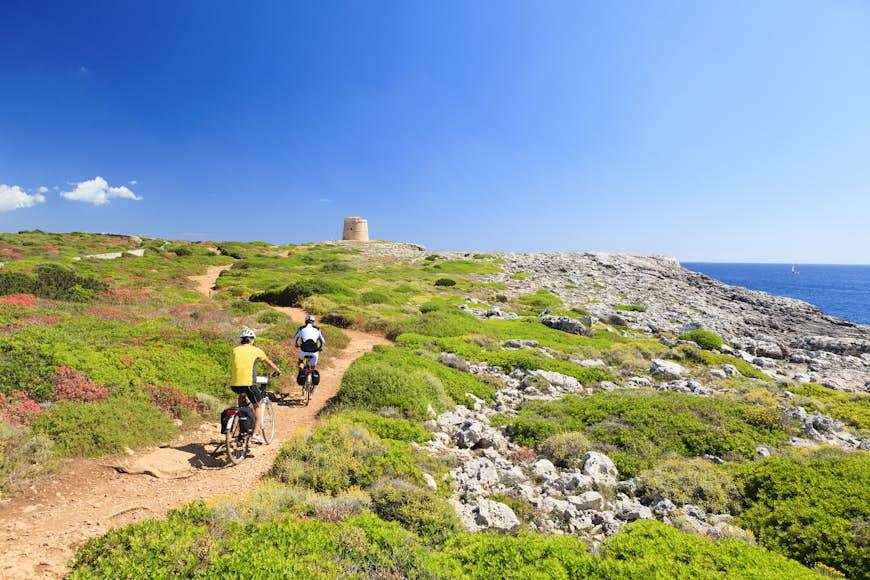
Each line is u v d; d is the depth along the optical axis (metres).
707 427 14.15
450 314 36.66
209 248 99.19
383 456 10.15
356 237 133.25
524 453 12.55
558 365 24.12
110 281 42.72
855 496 9.05
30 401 9.98
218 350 16.47
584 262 94.94
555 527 8.70
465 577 6.13
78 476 8.25
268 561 5.55
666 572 6.42
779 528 8.62
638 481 10.88
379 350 22.27
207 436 11.30
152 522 6.30
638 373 26.16
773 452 13.04
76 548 6.20
